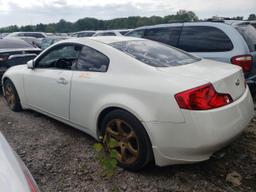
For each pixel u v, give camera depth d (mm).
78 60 4188
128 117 3357
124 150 3520
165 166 3570
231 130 3096
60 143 4316
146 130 3207
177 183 3281
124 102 3359
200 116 2930
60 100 4391
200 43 6039
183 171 3498
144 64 3484
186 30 6344
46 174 3508
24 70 5320
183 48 6289
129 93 3359
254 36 5945
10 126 5043
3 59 7551
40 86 4816
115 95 3490
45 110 4867
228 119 3080
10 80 5738
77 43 4266
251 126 4723
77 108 4094
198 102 2951
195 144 2965
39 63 4949
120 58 3668
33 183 1840
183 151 3045
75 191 3188
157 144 3148
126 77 3494
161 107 3080
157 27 6973
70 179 3404
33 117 5457
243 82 3652
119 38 4363
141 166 3377
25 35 25562
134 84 3346
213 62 4020
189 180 3328
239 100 3324
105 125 3678
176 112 2990
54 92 4480
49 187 3260
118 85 3484
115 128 3617
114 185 3273
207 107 2967
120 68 3621
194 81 3070
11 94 5840
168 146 3096
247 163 3639
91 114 3857
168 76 3221
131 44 4062
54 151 4074
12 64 7598
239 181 3281
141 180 3352
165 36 6727
